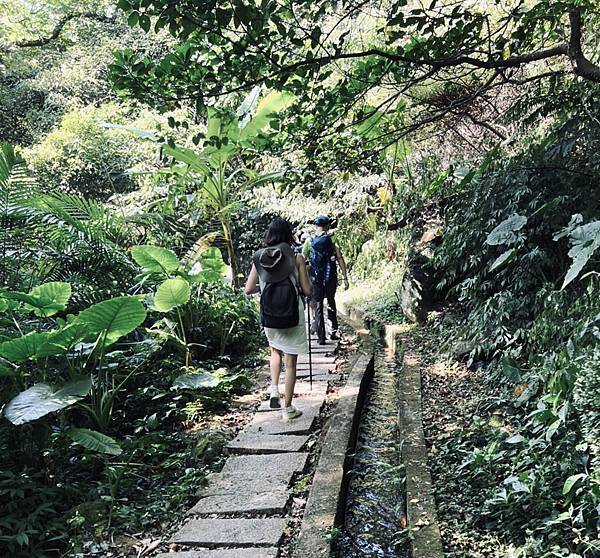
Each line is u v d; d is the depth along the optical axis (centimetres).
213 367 689
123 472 435
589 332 395
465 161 819
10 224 563
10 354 407
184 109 1018
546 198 550
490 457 388
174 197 924
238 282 972
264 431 516
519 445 406
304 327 539
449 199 799
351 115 487
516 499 345
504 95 730
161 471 468
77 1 1590
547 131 618
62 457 443
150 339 576
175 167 892
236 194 970
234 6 307
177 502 410
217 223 959
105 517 389
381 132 491
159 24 297
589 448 337
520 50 441
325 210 1241
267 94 739
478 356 611
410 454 442
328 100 391
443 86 624
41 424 414
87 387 398
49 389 395
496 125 746
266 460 462
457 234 638
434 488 388
